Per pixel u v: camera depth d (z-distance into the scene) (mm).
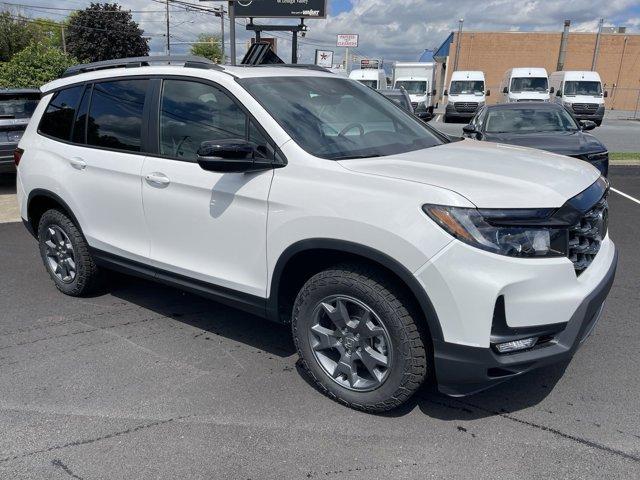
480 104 28078
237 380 3463
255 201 3172
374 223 2719
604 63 44281
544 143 7605
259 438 2895
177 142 3656
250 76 3541
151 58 4043
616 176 10320
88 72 4453
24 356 3779
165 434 2938
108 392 3332
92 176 4160
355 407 3102
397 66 30297
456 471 2625
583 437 2852
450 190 2650
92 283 4691
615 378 3383
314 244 2941
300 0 18328
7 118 8875
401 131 3848
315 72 4078
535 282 2592
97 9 52500
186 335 4098
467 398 3219
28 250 6301
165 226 3729
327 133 3344
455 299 2580
